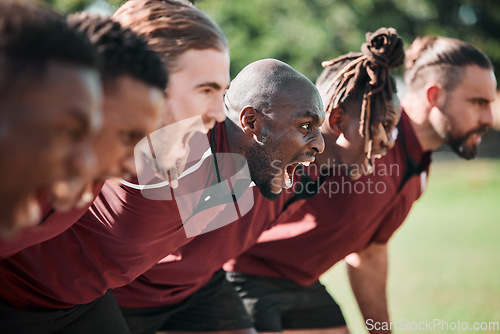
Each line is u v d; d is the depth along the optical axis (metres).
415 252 14.71
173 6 3.34
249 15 24.41
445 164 37.75
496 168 34.16
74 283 3.70
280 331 5.88
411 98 5.64
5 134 1.92
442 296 9.83
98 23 2.45
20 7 1.99
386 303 6.18
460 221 20.17
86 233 3.66
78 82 2.01
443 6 31.86
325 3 26.80
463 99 5.45
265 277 5.82
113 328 4.09
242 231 4.75
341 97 4.84
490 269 12.26
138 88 2.39
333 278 12.35
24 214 2.09
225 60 3.44
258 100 3.93
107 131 2.36
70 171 2.04
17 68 1.93
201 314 5.36
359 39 26.73
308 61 24.62
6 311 3.55
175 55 3.27
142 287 4.84
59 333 3.83
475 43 34.78
